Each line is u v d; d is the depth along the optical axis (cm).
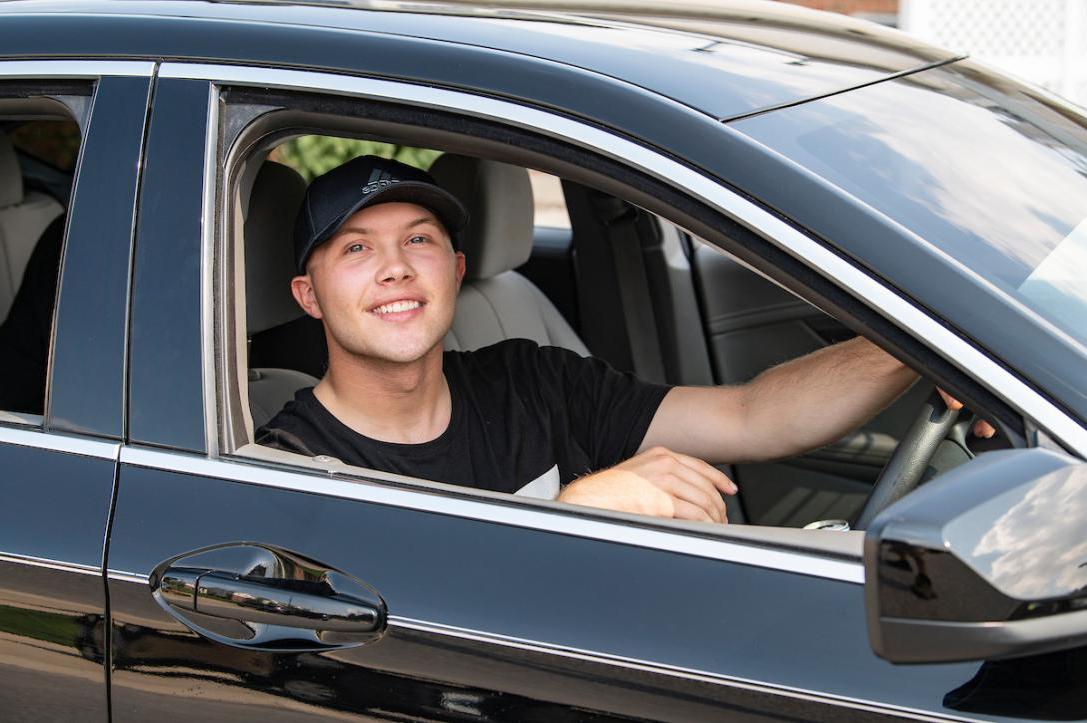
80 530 174
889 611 131
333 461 178
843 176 167
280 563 167
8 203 357
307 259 220
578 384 248
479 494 168
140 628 170
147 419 176
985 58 766
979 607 128
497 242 301
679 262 355
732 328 359
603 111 168
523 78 172
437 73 175
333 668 163
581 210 350
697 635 152
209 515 171
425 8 193
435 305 218
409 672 160
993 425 147
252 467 173
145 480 174
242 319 184
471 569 162
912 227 162
